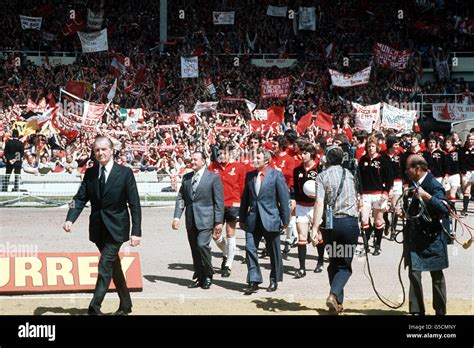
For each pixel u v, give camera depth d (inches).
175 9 1701.5
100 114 1054.4
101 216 333.4
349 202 352.8
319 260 470.3
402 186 576.4
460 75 1674.5
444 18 1724.9
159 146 1037.8
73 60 1596.9
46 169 911.7
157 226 673.6
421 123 1331.2
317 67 1566.2
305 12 1683.1
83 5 1653.5
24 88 1369.3
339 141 526.0
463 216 729.0
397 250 556.1
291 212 523.8
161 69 1487.5
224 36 1663.4
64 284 394.0
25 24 1596.9
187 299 383.6
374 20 1715.1
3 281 386.3
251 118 1249.4
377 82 1517.0
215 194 413.1
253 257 401.4
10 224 660.1
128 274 407.2
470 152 725.9
